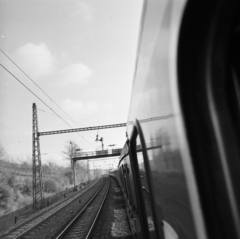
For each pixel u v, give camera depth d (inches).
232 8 37.4
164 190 62.4
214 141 39.8
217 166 38.8
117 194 1011.9
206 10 39.0
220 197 37.9
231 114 39.2
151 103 67.2
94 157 1833.2
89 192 1339.8
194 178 40.5
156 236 86.0
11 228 573.3
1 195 975.6
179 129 44.3
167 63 48.3
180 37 42.7
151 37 59.5
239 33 39.0
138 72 87.3
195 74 43.3
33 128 920.3
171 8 44.5
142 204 128.1
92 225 426.0
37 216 701.9
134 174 150.9
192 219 41.9
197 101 42.6
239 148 37.5
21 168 1825.8
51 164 2497.5
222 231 37.4
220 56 40.7
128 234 358.6
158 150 64.1
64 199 1143.0
